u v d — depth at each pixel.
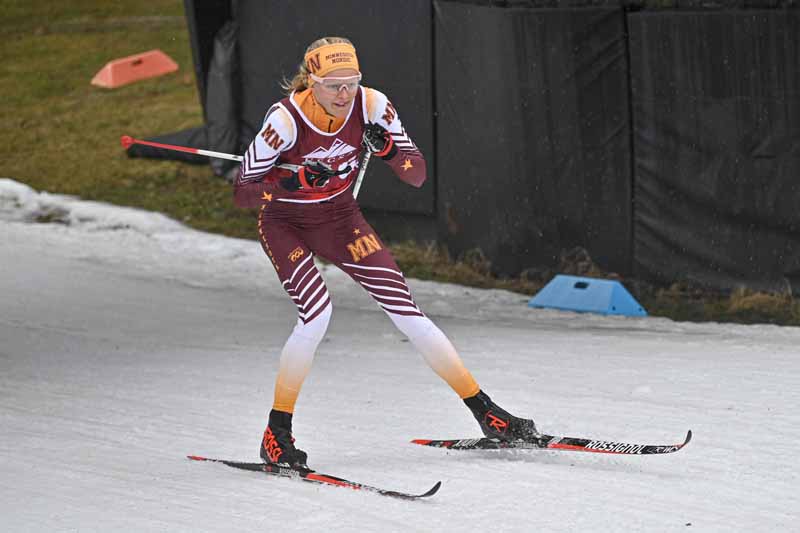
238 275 39.50
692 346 24.81
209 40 51.47
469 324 30.34
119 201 50.09
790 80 32.25
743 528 12.54
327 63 14.02
